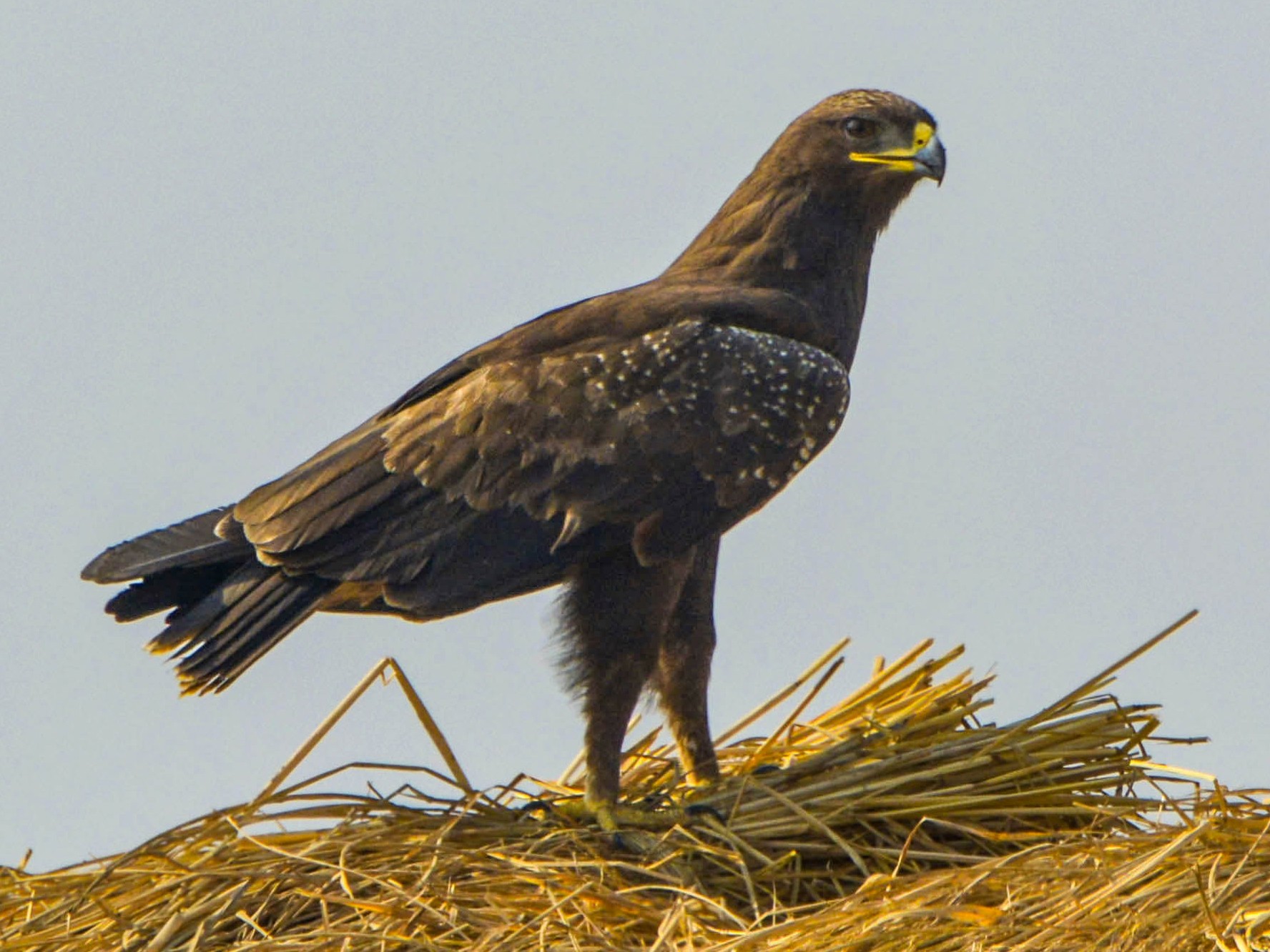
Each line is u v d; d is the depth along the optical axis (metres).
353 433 12.16
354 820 10.28
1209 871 8.91
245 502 11.91
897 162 12.77
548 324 12.34
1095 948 8.38
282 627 11.64
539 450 11.87
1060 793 10.71
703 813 10.77
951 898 8.91
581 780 12.08
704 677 12.34
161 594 12.05
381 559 11.72
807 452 12.41
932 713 11.38
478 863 9.73
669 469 11.95
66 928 9.49
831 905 9.08
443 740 10.91
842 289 12.97
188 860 9.88
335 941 8.93
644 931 9.20
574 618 11.92
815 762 11.02
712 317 12.29
